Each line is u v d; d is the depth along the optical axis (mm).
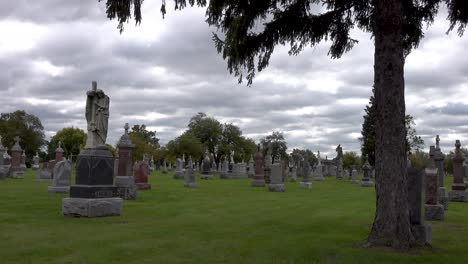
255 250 10445
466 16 13055
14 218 14773
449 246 11727
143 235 12125
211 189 32344
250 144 115500
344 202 24047
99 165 16219
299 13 13086
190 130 113625
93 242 10938
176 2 11367
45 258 9227
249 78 13344
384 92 10922
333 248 10734
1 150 43000
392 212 10711
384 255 9922
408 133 73125
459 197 28484
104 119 18453
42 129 126562
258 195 27750
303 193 31000
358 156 105312
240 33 12492
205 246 10805
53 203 19344
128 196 22438
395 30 10945
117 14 10883
